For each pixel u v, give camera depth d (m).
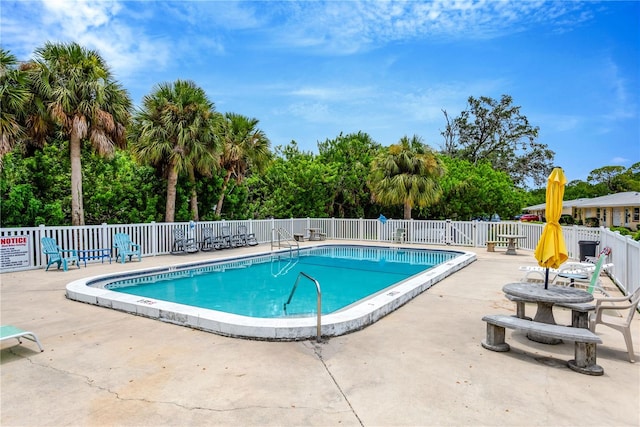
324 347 4.48
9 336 3.96
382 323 5.46
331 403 3.15
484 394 3.30
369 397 3.25
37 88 11.01
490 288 7.92
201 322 5.14
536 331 3.87
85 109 11.41
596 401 3.19
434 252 15.50
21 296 7.12
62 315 5.86
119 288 8.88
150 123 13.88
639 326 5.39
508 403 3.15
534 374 3.72
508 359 4.11
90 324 5.40
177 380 3.59
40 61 11.20
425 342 4.64
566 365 3.94
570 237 12.52
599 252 10.81
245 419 2.91
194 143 14.08
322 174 21.31
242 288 9.02
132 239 12.29
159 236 13.11
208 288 9.02
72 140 11.74
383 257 14.62
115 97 12.18
